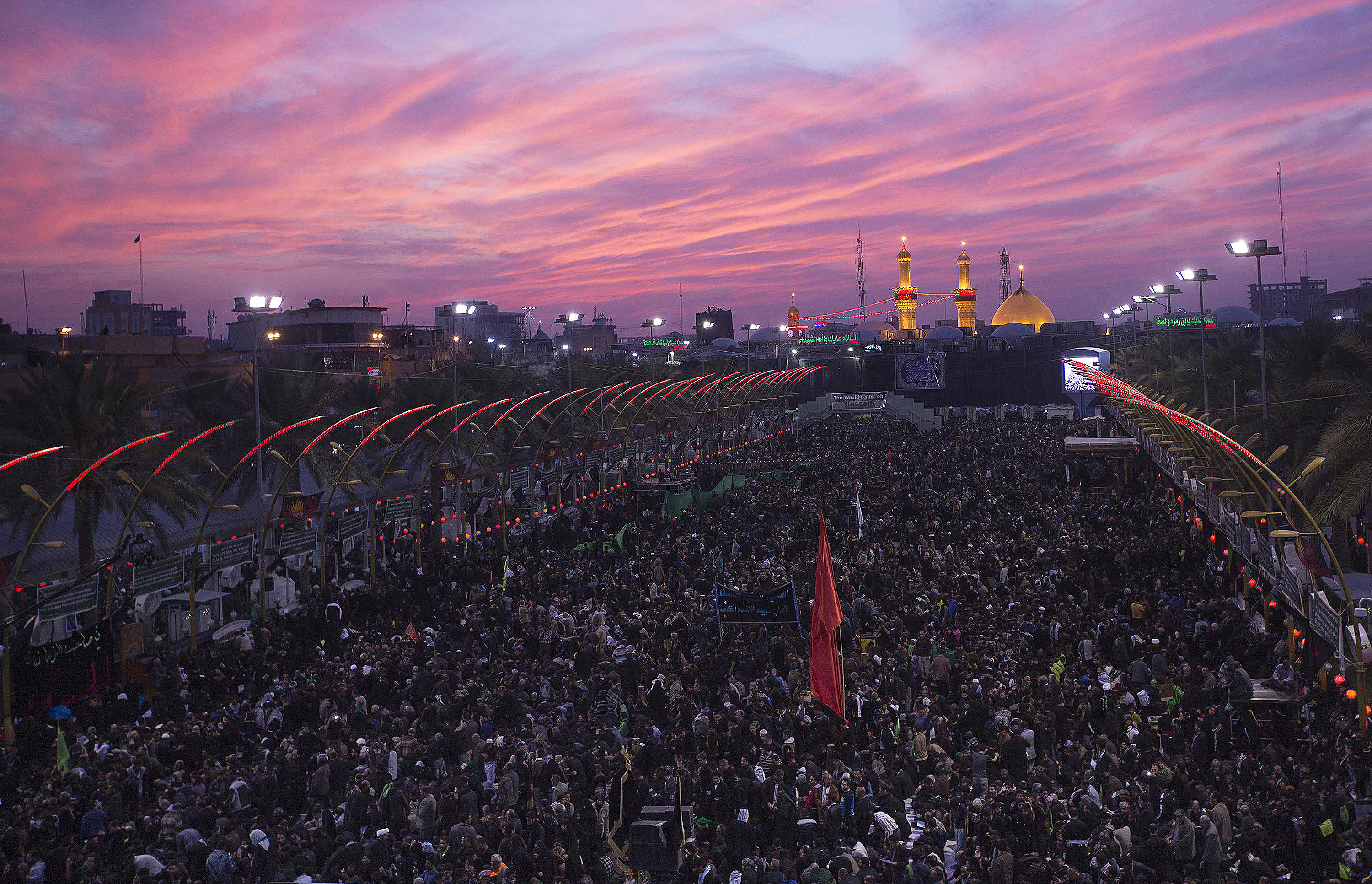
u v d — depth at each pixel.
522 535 51.16
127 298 105.75
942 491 59.88
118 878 16.89
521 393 64.44
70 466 33.78
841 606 32.16
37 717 25.83
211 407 43.53
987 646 27.20
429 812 18.81
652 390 85.75
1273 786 18.30
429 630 31.53
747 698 24.95
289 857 16.55
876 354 149.25
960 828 19.09
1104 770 19.97
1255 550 28.28
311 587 40.41
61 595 26.67
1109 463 68.38
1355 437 28.64
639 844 18.41
